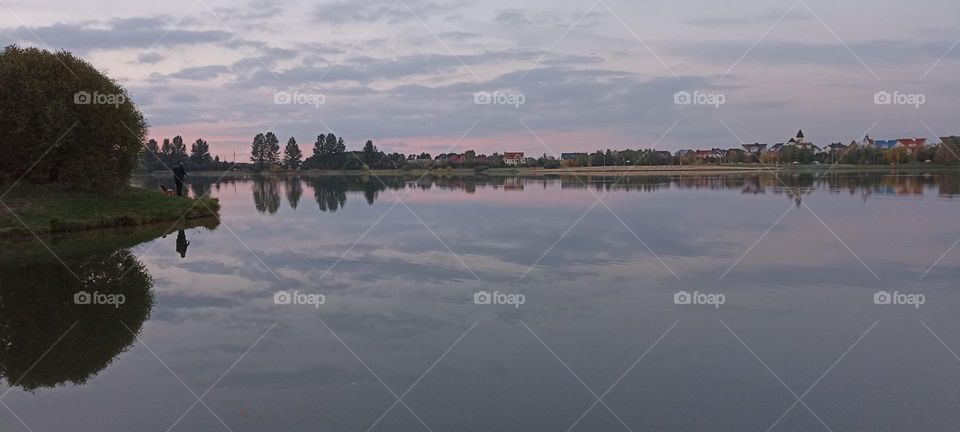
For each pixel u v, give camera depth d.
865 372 6.85
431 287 10.80
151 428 5.62
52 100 23.75
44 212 21.30
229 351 7.62
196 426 5.64
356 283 11.13
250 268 12.63
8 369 7.06
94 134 25.06
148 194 27.05
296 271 12.25
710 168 63.34
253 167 73.56
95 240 17.83
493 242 15.34
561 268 12.23
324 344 7.86
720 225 18.03
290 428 5.60
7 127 22.95
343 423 5.69
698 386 6.50
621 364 7.14
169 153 72.38
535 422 5.69
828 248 14.19
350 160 70.50
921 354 7.39
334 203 27.14
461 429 5.56
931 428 5.56
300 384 6.61
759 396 6.26
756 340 7.95
